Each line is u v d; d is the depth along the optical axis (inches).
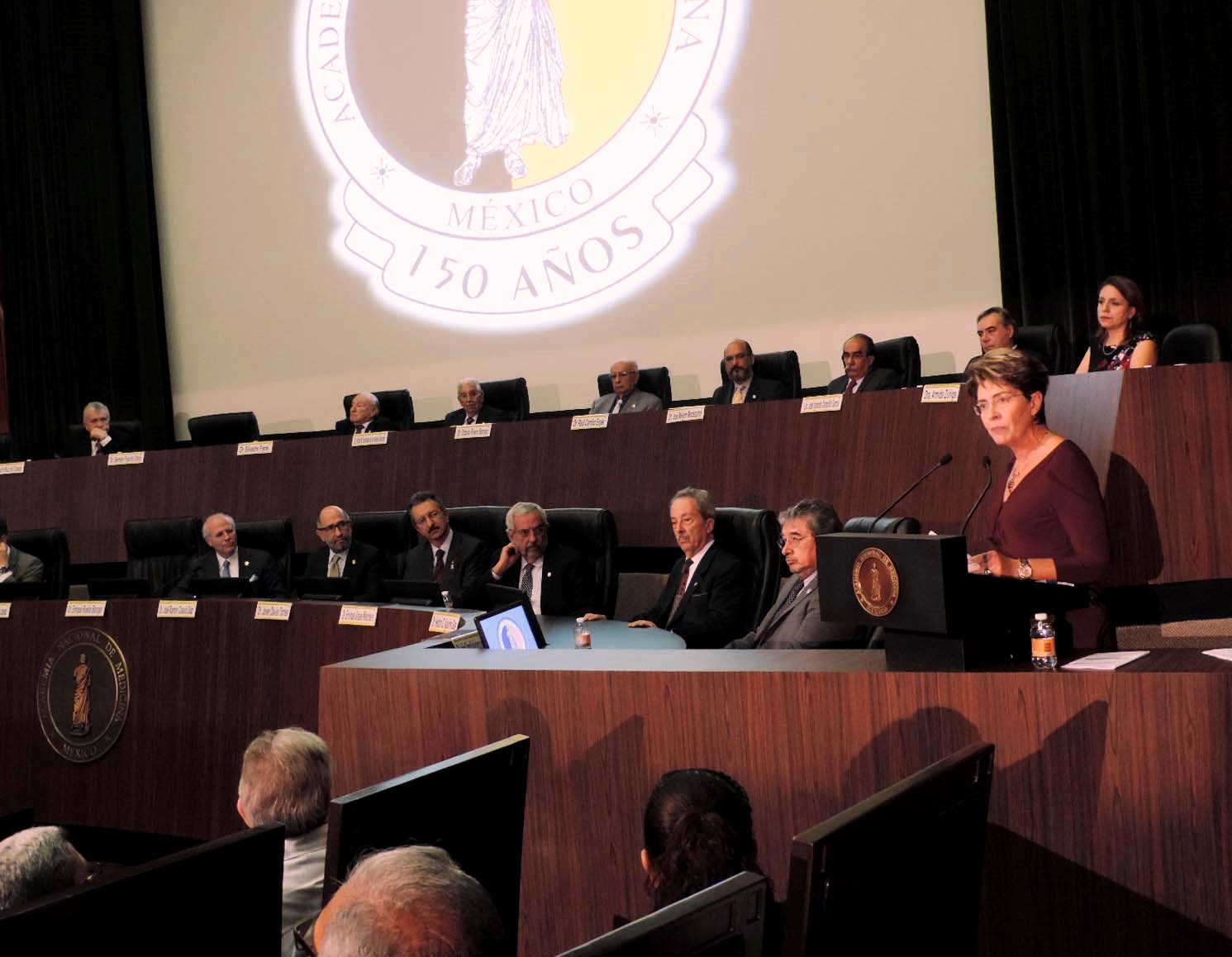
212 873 51.1
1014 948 72.1
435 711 89.7
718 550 161.9
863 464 166.2
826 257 255.4
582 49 279.9
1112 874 69.7
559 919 85.8
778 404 176.1
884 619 75.2
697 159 267.7
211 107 325.1
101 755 162.6
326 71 310.2
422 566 197.2
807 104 256.1
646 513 188.9
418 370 301.6
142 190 330.6
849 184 252.5
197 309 329.7
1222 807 67.2
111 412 335.3
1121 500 137.3
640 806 82.7
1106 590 140.6
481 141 291.9
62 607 166.9
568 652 93.9
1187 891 68.1
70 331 336.8
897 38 246.4
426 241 299.0
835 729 76.3
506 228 289.7
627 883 83.4
